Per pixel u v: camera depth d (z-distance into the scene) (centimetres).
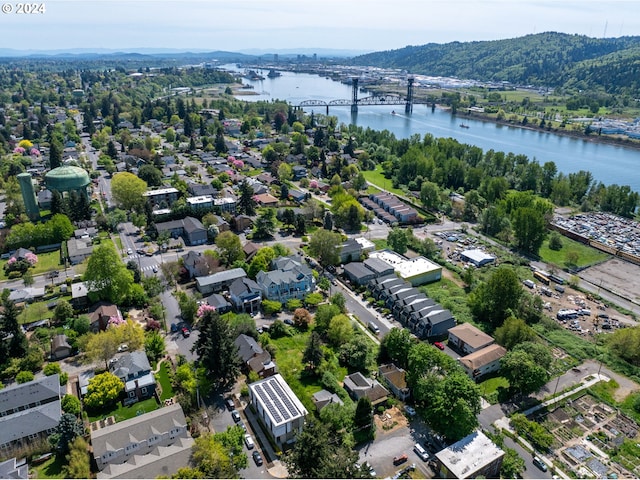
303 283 12744
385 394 9038
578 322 12281
